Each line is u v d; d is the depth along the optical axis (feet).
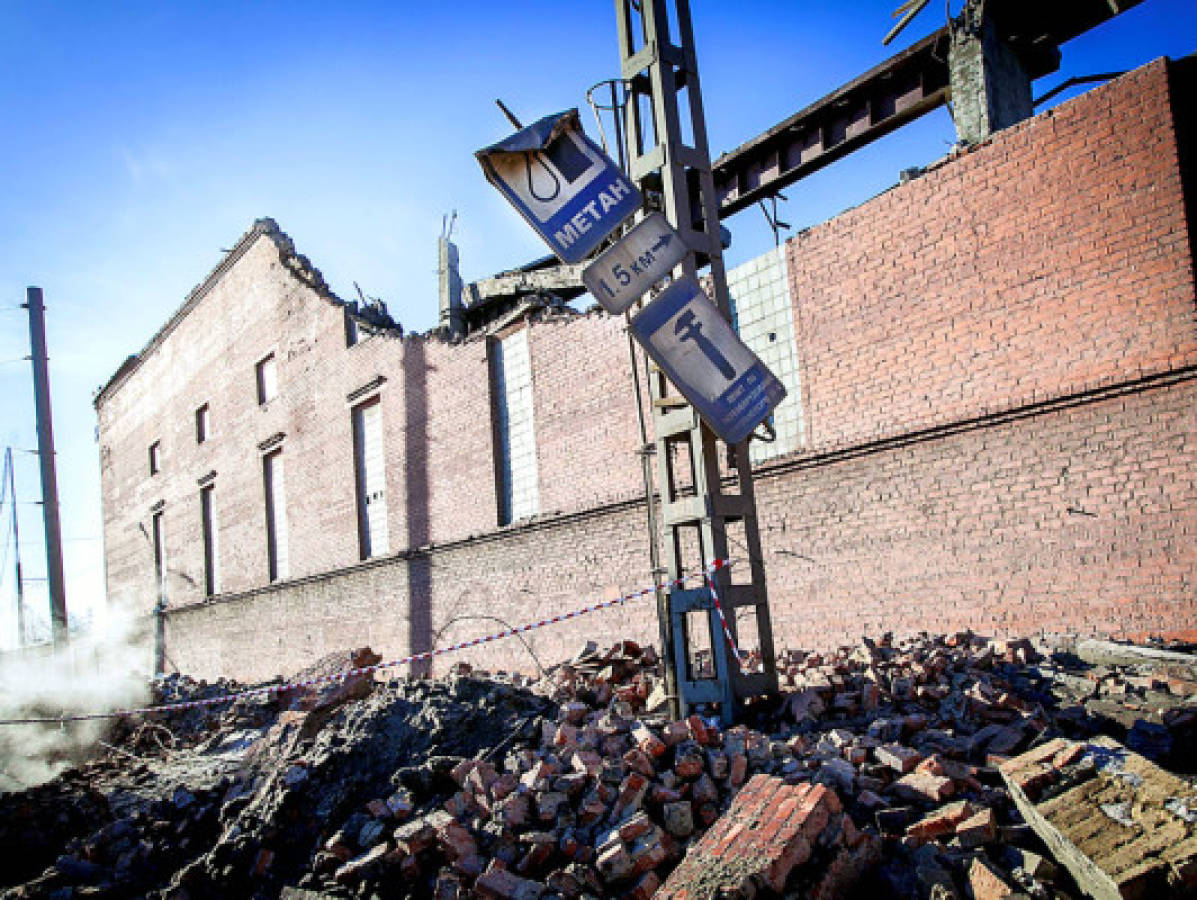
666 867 16.81
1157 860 12.71
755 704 23.49
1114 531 25.32
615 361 42.50
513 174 22.29
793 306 34.83
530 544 46.83
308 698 33.24
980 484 28.53
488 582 49.78
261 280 77.77
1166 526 24.30
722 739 20.20
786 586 34.09
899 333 31.01
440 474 54.54
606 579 42.04
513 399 49.80
